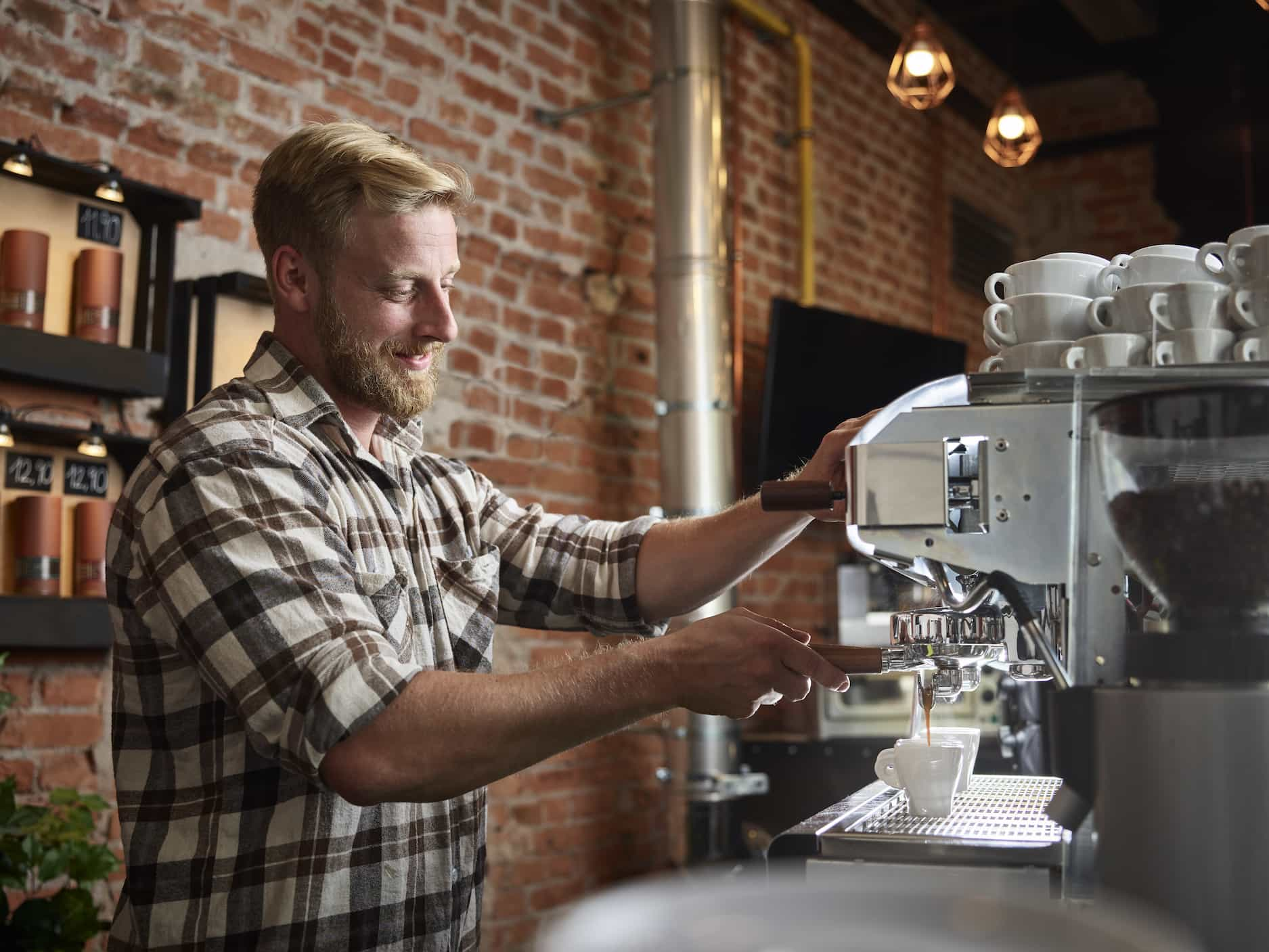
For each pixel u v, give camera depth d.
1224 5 4.82
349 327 1.29
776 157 4.26
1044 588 0.95
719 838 3.27
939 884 0.43
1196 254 1.07
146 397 2.30
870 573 3.58
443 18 3.09
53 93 2.29
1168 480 0.75
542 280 3.34
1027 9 5.00
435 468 1.48
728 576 1.46
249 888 1.14
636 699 1.06
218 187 2.57
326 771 1.04
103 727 2.29
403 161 1.30
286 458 1.18
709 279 3.28
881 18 4.80
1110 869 0.77
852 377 3.93
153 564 1.12
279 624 1.07
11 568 2.12
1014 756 2.20
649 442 3.64
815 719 3.42
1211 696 0.75
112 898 2.27
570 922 0.41
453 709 1.03
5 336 2.05
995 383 0.97
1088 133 5.74
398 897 1.20
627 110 3.66
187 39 2.52
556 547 1.51
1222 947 0.74
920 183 5.14
